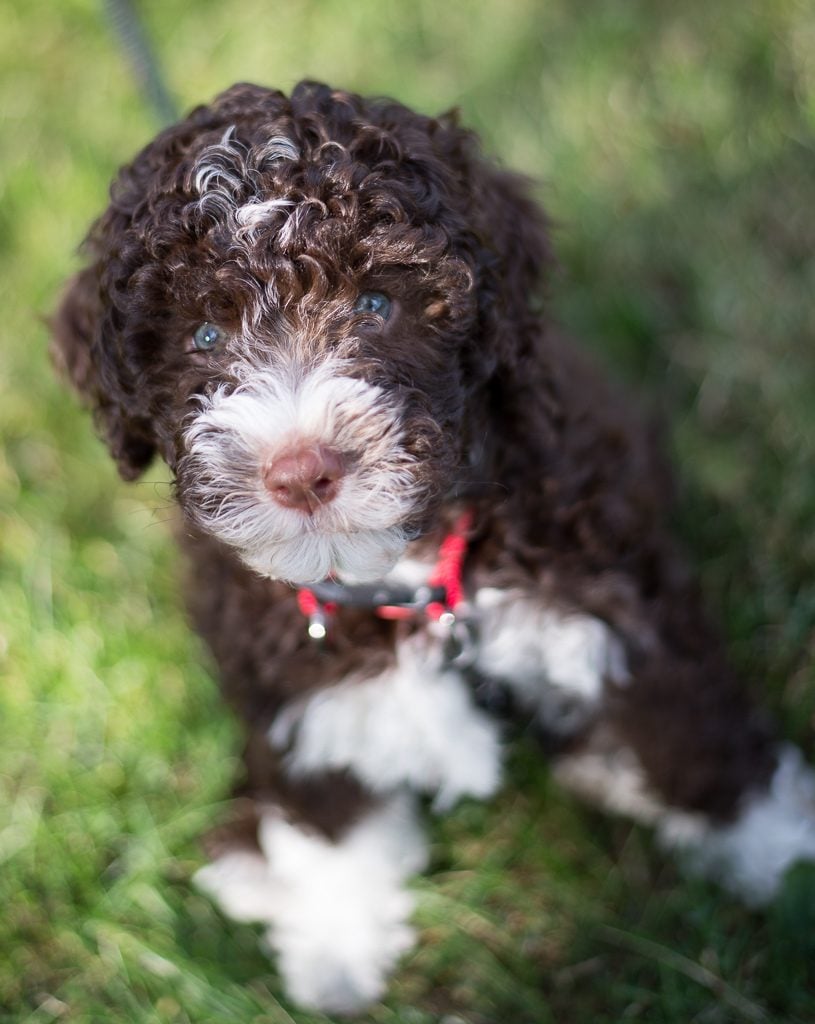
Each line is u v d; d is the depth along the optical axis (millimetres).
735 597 759
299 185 536
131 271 558
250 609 624
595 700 637
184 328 553
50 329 670
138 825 727
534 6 1036
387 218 539
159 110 768
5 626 782
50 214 941
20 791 746
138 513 813
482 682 629
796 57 953
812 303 848
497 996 673
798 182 901
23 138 1017
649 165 922
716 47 978
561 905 690
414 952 694
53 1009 684
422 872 709
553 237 731
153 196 557
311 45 1048
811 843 673
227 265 535
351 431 521
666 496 730
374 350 541
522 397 598
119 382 583
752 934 667
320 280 534
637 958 670
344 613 607
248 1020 663
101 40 1075
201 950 696
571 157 928
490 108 978
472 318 560
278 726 630
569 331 820
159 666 765
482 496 599
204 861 716
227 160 545
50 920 707
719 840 673
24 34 1100
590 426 653
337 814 650
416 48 1035
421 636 612
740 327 848
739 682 672
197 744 744
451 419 556
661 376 854
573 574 610
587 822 713
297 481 513
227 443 526
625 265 889
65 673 763
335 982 675
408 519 539
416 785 670
